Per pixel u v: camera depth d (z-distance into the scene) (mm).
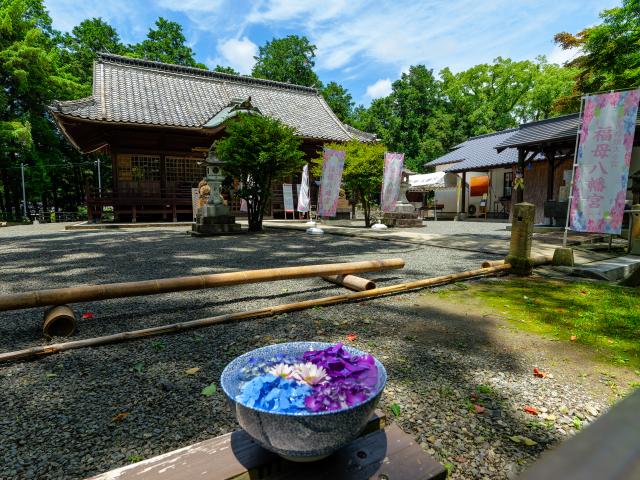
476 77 33562
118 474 1000
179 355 2482
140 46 31531
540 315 3295
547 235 9305
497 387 2068
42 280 4645
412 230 12117
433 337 2791
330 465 1053
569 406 1890
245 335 2830
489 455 1533
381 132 31625
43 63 21062
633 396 432
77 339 2779
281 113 19609
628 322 3098
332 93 37594
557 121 12656
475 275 4656
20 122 20828
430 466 1051
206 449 1108
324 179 9812
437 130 30031
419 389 2039
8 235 10844
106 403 1915
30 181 23578
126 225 13562
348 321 3150
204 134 15297
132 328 3016
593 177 5184
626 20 12305
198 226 10125
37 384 2109
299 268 3863
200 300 3830
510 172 19359
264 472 1043
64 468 1464
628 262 5664
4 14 20516
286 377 1043
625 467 284
